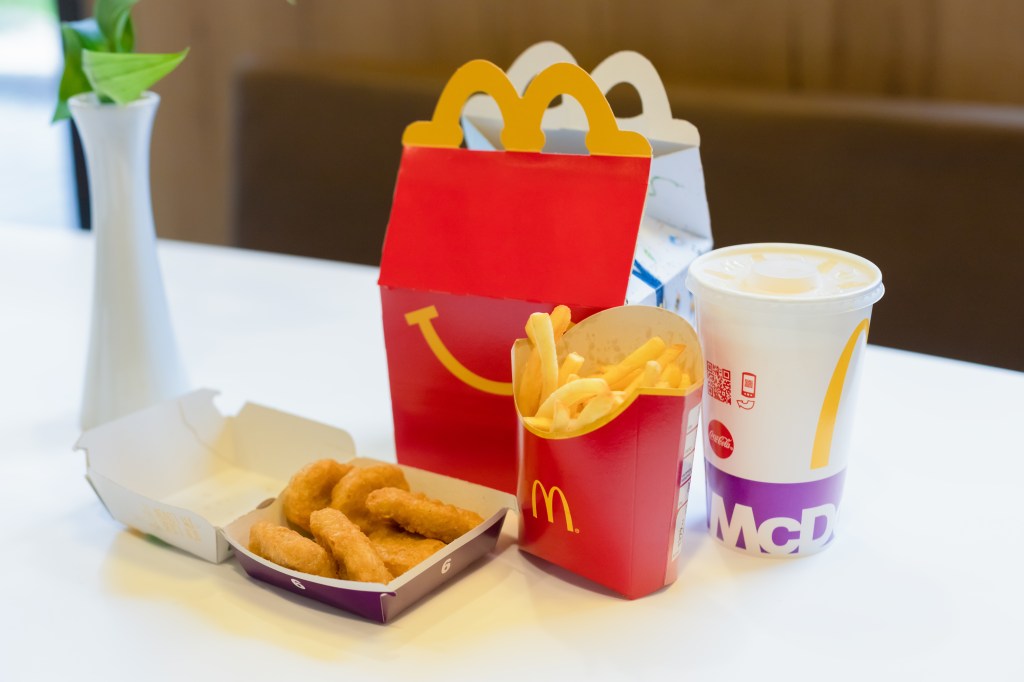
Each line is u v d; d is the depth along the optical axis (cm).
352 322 128
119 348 99
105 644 69
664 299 90
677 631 69
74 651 68
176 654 68
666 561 73
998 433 96
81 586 76
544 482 74
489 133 103
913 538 80
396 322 90
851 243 156
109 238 97
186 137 243
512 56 206
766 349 71
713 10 184
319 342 122
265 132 196
